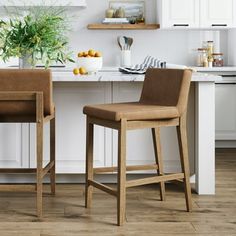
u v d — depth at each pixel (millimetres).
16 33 3445
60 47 3510
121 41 6062
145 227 2699
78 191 3506
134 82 3584
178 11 5730
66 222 2787
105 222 2787
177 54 6148
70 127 3602
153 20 6141
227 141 5676
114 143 3611
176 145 3633
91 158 3072
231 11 5773
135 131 3615
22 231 2627
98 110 2857
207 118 3432
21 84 2838
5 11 5891
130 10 6113
